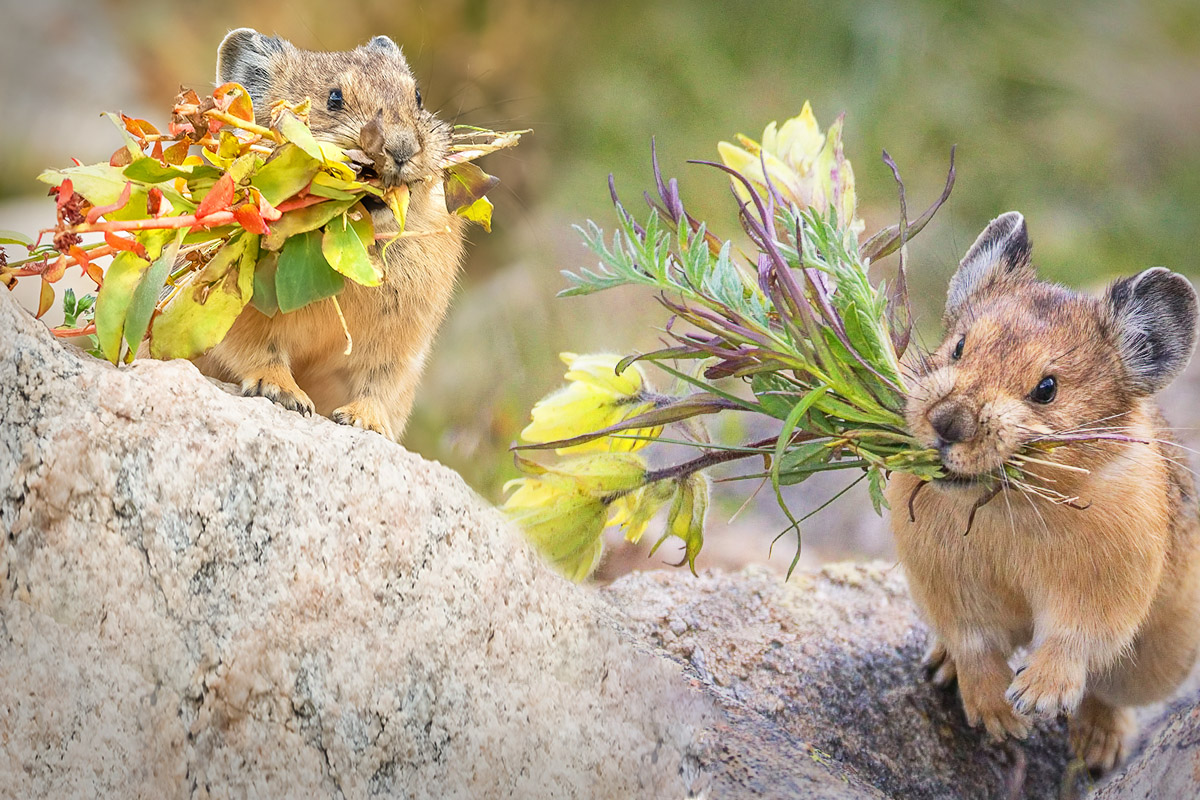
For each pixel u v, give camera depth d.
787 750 2.52
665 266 2.54
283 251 2.48
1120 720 2.59
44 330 2.45
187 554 2.45
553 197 3.00
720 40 3.18
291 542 2.46
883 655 2.59
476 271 2.91
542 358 2.80
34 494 2.44
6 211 2.80
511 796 2.47
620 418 2.57
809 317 2.52
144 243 2.46
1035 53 3.21
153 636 2.45
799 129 2.59
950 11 3.24
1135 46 3.27
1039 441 2.52
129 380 2.46
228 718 2.45
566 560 2.56
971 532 2.54
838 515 2.74
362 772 2.46
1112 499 2.53
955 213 3.02
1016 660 2.62
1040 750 2.58
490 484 2.77
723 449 2.54
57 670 2.44
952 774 2.57
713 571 2.62
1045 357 2.53
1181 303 2.54
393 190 2.50
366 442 2.47
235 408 2.46
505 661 2.48
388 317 2.53
